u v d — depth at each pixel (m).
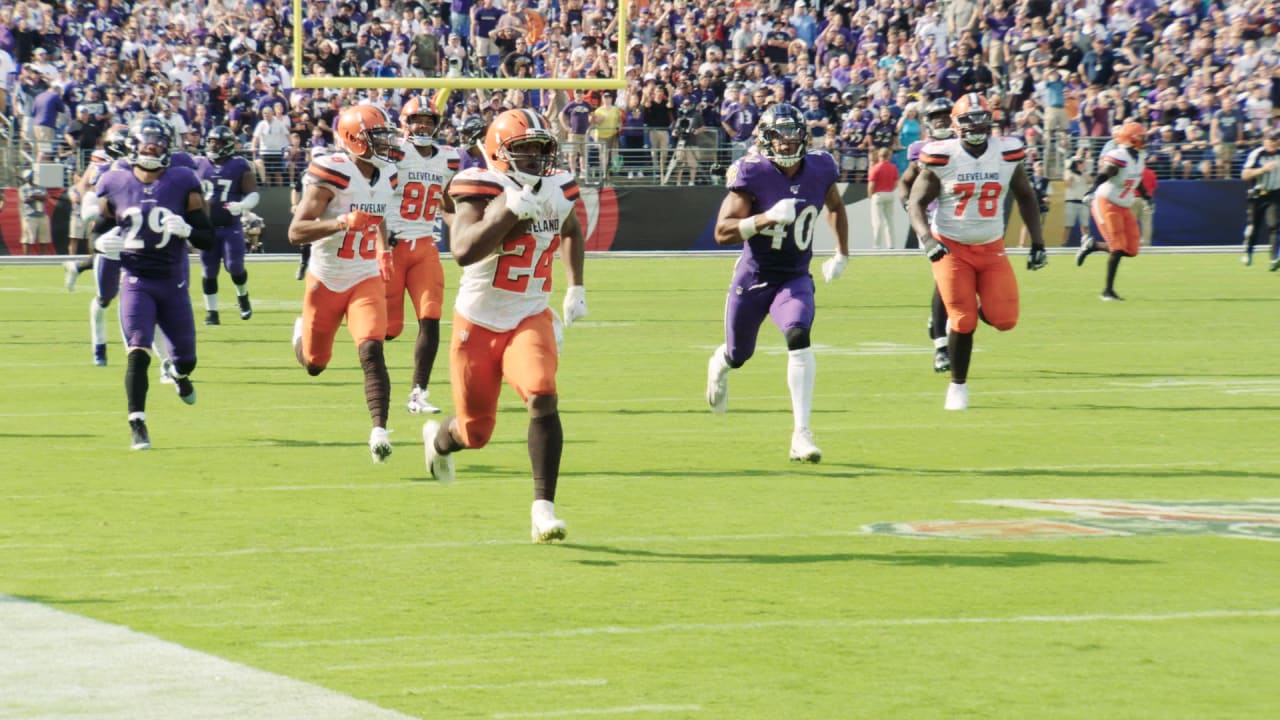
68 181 80.00
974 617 17.27
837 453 28.27
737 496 24.30
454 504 23.55
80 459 27.42
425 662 15.47
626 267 77.56
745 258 28.22
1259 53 92.00
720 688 14.72
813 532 21.67
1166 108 90.50
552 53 59.97
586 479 25.67
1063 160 88.50
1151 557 20.14
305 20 58.72
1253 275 72.44
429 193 32.81
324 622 16.95
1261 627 16.89
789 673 15.21
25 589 18.28
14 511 22.91
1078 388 37.25
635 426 31.39
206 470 26.39
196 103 83.38
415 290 32.94
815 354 43.84
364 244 27.12
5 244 79.56
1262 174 73.75
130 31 85.69
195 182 28.56
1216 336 48.69
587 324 51.97
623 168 85.44
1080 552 20.44
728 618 17.19
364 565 19.58
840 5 94.06
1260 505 23.72
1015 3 94.12
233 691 14.47
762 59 89.62
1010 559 20.03
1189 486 25.28
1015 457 27.92
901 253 86.56
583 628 16.77
